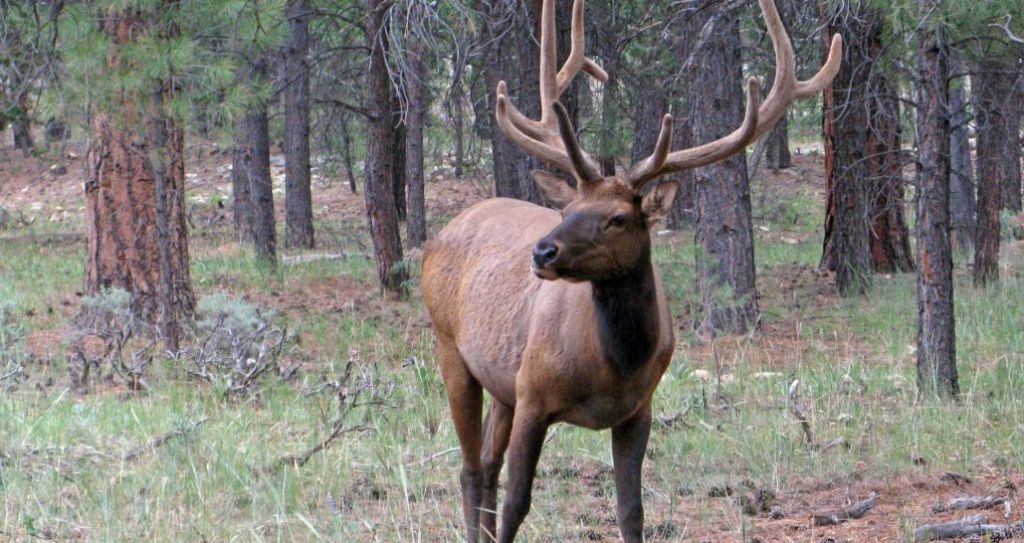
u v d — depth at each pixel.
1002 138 23.36
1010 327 18.64
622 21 21.88
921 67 13.51
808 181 48.03
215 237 37.75
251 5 15.44
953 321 13.89
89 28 14.91
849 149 23.42
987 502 9.73
